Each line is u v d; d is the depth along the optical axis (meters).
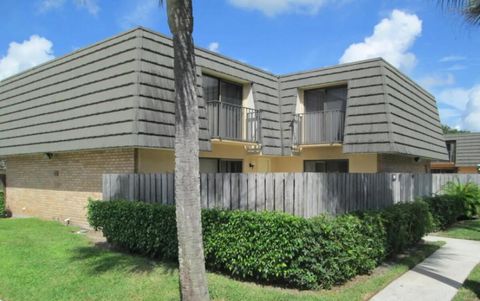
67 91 13.57
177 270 7.58
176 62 5.38
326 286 6.67
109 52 12.37
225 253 7.31
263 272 6.83
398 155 15.44
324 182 8.45
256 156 16.38
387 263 8.68
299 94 17.02
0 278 7.14
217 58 14.64
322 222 6.80
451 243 11.36
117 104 11.29
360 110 14.38
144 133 10.63
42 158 15.15
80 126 12.27
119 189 10.03
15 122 15.91
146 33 11.82
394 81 15.34
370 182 10.13
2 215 16.70
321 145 15.67
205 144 12.80
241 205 7.96
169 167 12.20
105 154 12.30
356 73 15.09
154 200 9.25
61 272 7.49
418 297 6.49
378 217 8.23
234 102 15.98
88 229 12.48
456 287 7.04
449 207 14.38
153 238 8.48
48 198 14.77
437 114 20.77
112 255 8.77
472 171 32.62
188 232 5.26
